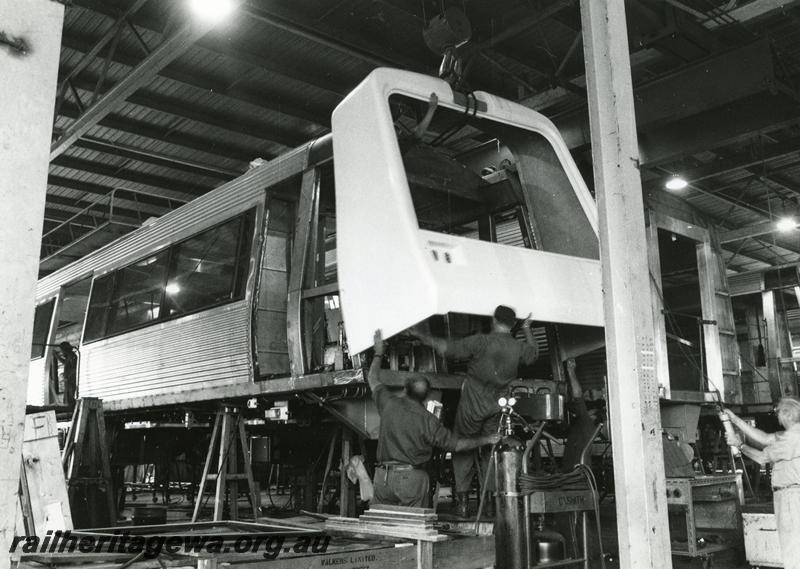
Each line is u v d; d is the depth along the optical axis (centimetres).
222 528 482
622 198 481
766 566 626
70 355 1049
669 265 1120
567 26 880
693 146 891
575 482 491
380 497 506
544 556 476
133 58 998
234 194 729
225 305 687
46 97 291
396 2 859
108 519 693
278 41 942
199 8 739
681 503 612
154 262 859
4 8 285
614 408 461
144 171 1353
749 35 916
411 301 470
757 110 850
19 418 272
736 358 1073
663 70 1000
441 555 398
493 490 523
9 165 279
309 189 624
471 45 891
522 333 636
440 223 678
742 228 1443
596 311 555
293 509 903
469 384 530
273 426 770
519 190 656
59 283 1163
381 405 512
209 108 1111
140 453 995
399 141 567
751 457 543
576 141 927
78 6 877
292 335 605
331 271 854
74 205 1504
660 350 875
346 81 1043
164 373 779
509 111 603
